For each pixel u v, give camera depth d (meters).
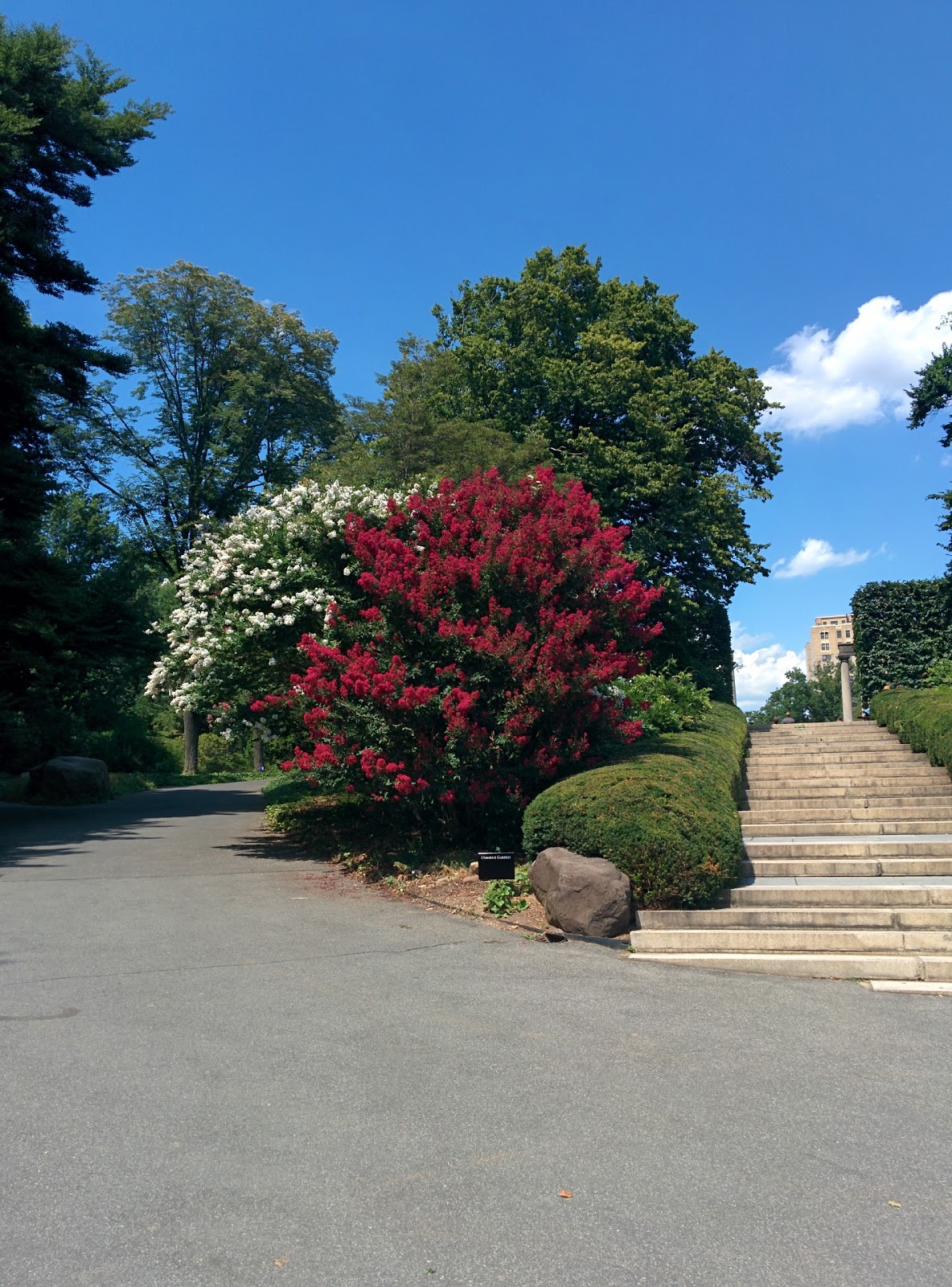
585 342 26.86
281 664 13.19
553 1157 3.99
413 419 24.52
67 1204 3.54
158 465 35.66
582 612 11.10
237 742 15.29
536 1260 3.21
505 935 8.06
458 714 9.91
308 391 36.16
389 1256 3.23
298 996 6.24
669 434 25.73
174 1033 5.49
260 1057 5.11
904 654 24.39
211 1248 3.25
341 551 13.04
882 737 16.83
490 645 10.21
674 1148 4.09
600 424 26.77
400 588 10.54
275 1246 3.28
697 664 28.47
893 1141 4.18
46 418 23.72
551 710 10.46
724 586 28.86
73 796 22.62
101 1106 4.44
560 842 8.83
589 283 29.06
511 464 23.33
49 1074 4.83
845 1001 6.30
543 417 26.61
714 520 27.55
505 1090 4.71
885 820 11.49
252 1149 4.02
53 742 29.22
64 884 10.61
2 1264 3.14
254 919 8.69
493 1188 3.71
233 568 13.40
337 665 10.68
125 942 7.75
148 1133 4.16
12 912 8.98
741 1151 4.07
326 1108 4.46
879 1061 5.19
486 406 27.73
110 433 34.56
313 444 36.94
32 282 20.75
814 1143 4.16
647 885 8.21
